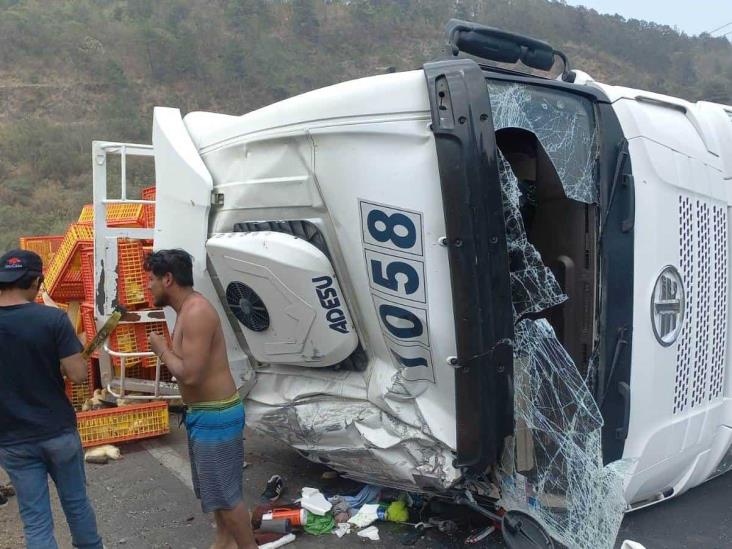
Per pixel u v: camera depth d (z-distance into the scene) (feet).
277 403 12.96
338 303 11.24
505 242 9.52
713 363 12.67
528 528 10.48
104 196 18.17
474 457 9.85
